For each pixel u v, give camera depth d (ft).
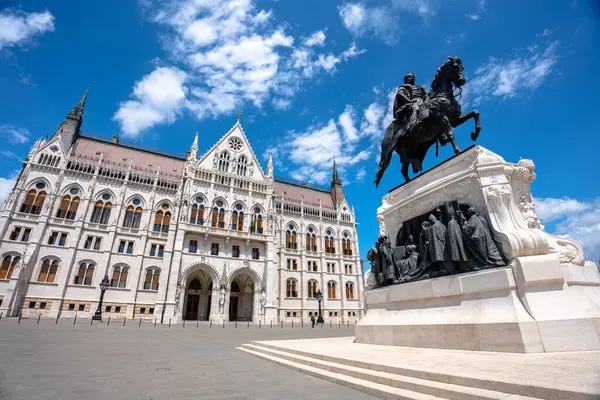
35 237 140.26
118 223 160.86
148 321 134.62
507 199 23.59
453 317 22.62
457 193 26.96
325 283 211.20
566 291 19.57
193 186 161.58
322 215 234.79
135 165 186.70
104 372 25.93
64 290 139.64
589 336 17.79
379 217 36.83
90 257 150.20
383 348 26.00
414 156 35.53
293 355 29.96
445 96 30.32
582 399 9.59
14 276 129.70
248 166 187.93
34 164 151.12
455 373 14.17
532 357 16.25
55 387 20.16
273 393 17.80
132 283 153.58
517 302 19.63
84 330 75.77
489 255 22.36
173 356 36.99
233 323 140.77
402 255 30.60
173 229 149.48
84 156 173.47
